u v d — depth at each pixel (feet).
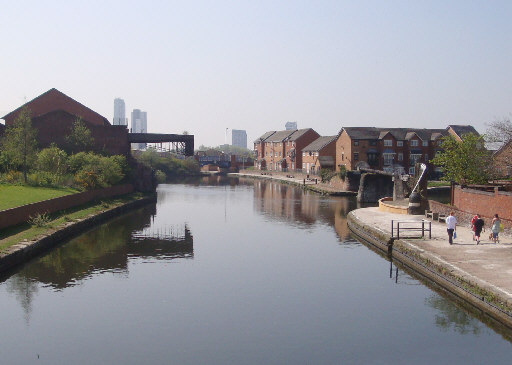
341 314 61.67
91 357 49.88
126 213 157.28
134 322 58.95
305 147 364.58
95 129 204.13
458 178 142.00
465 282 62.23
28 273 79.51
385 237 93.35
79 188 155.12
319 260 90.17
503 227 91.35
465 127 301.43
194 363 48.62
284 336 55.06
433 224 109.09
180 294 69.56
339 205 183.73
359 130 291.58
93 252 95.71
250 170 450.30
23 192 132.57
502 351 50.85
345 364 48.47
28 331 56.29
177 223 136.56
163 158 412.16
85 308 63.62
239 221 141.38
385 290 71.36
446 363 48.55
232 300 67.05
